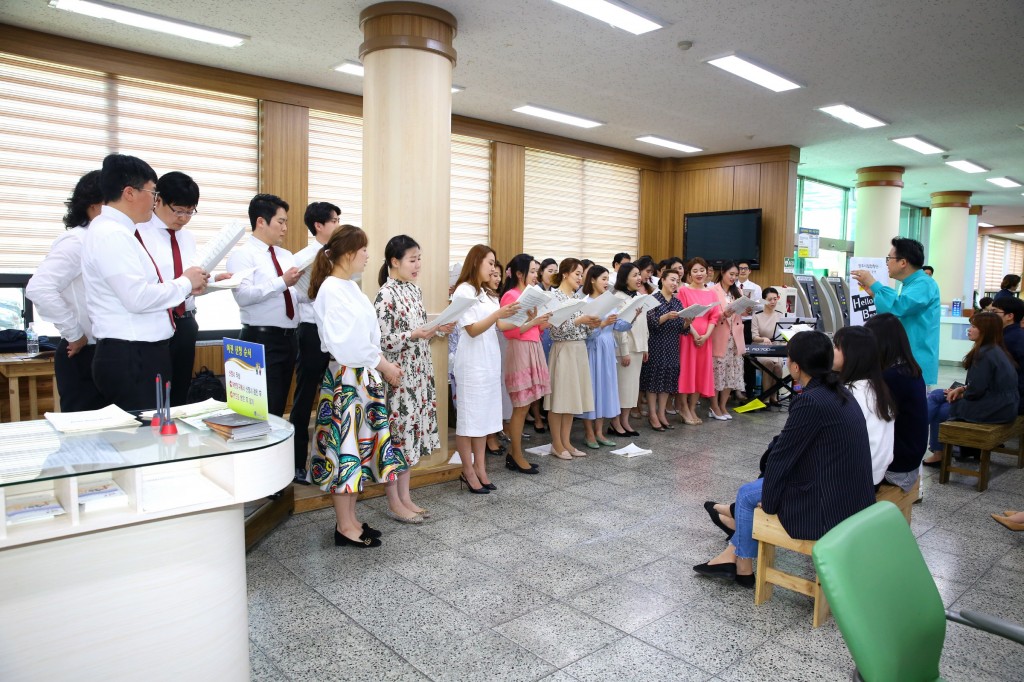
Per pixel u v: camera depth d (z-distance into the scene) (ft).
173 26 15.14
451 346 17.31
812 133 26.48
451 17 14.57
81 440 5.88
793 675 7.18
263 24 15.07
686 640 7.88
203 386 15.47
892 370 10.26
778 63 18.15
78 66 15.90
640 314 17.66
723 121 24.66
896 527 4.91
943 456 14.58
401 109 13.88
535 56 17.63
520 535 11.05
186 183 9.37
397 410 10.94
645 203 31.48
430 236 14.17
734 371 20.77
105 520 5.19
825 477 7.85
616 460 15.70
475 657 7.45
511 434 14.66
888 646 4.38
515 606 8.64
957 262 41.91
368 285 14.23
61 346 9.94
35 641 5.09
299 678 7.01
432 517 11.84
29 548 5.01
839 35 15.97
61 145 15.93
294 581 9.28
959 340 37.04
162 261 9.52
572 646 7.71
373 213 14.16
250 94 18.60
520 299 12.21
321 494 12.29
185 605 5.68
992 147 28.84
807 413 7.84
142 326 8.53
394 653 7.51
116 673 5.41
